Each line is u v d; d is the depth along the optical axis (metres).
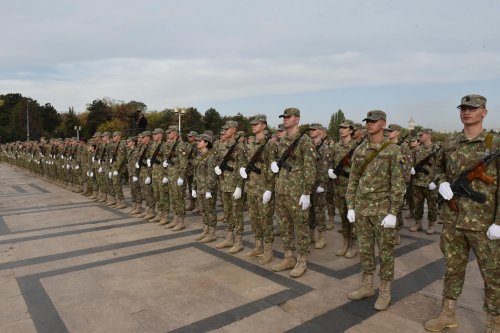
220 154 6.57
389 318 3.87
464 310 4.05
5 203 11.61
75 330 3.71
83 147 13.33
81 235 7.47
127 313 4.06
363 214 4.14
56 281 5.02
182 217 8.01
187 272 5.30
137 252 6.30
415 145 8.34
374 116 4.08
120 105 58.09
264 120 5.90
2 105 72.38
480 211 3.25
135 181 9.49
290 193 5.07
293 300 4.33
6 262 5.83
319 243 6.52
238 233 6.25
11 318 3.99
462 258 3.49
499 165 3.14
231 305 4.22
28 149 22.34
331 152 7.22
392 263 4.04
